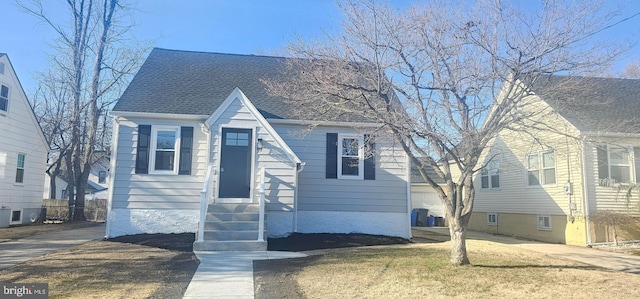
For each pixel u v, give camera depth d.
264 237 11.50
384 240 13.35
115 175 13.38
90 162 22.94
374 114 8.66
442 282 7.53
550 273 8.49
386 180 14.75
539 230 16.67
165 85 15.36
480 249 11.87
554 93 8.65
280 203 13.30
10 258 9.58
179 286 7.24
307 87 10.00
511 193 18.64
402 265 9.01
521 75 8.59
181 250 10.80
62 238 13.47
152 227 13.33
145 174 13.49
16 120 19.50
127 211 13.30
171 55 17.67
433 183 9.06
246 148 13.47
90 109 23.27
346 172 14.74
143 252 10.44
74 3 22.77
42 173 21.77
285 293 6.85
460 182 8.91
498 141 17.84
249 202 13.09
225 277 7.93
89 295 6.51
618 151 14.72
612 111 15.16
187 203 13.54
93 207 25.45
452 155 8.63
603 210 14.49
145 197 13.41
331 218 14.43
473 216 21.77
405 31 8.83
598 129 13.03
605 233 14.41
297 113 12.36
